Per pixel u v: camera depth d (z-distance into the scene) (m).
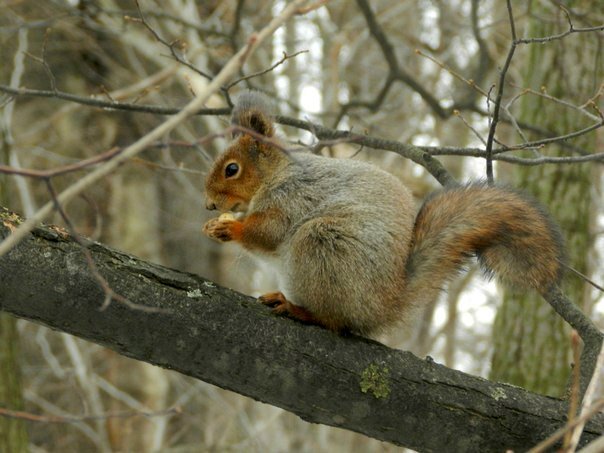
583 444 7.53
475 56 21.31
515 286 8.34
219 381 7.45
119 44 22.41
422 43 20.77
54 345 20.61
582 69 13.77
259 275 22.92
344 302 7.77
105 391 21.08
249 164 8.95
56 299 7.04
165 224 23.61
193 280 7.48
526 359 13.34
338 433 21.28
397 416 7.48
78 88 22.17
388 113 21.67
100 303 7.11
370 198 8.18
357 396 7.46
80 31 21.16
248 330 7.40
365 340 7.72
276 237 8.63
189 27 17.31
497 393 7.65
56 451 20.03
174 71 18.52
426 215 8.38
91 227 22.16
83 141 21.97
